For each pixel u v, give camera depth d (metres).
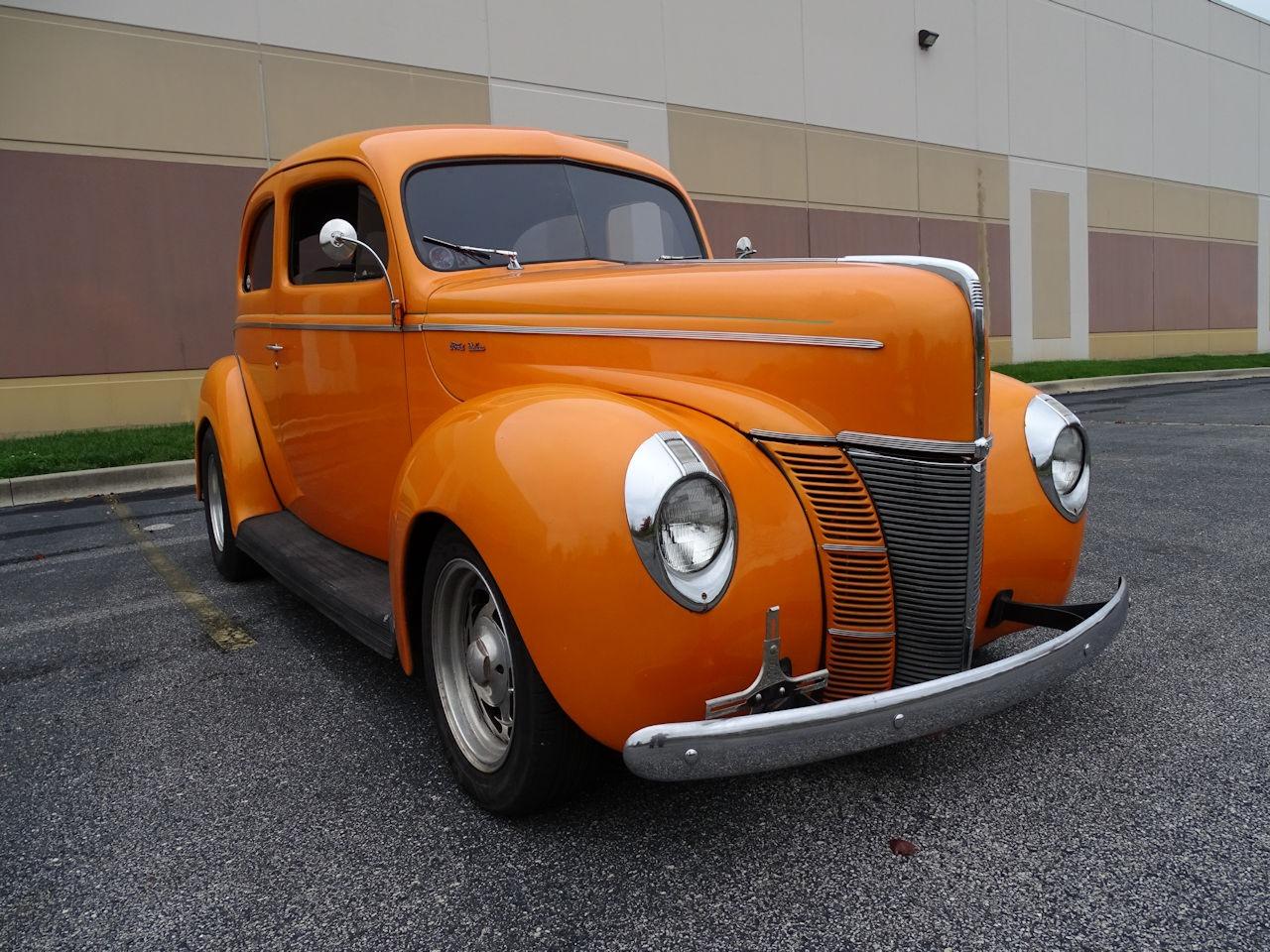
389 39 10.88
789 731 1.90
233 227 10.04
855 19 15.77
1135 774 2.53
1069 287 20.41
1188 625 3.69
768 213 14.80
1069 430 2.71
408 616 2.63
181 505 7.07
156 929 2.00
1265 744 2.68
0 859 2.30
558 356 2.73
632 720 2.03
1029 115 19.06
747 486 2.17
